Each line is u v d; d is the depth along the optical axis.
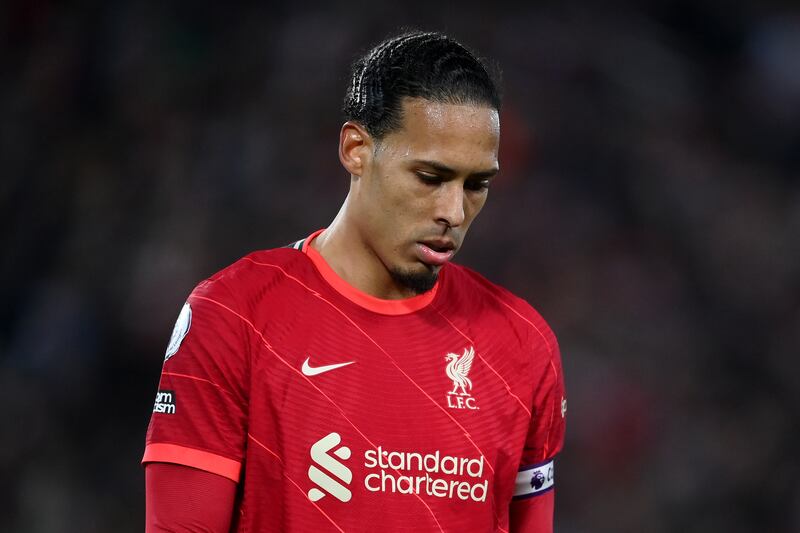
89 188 33.97
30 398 29.45
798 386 35.06
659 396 33.41
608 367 33.25
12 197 33.59
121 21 36.69
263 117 35.94
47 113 35.16
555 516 29.59
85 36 36.28
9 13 36.00
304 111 36.06
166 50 36.56
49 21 36.22
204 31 37.06
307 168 35.25
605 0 42.16
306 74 36.59
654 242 37.03
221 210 34.12
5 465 27.89
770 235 38.22
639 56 41.50
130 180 34.34
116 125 35.41
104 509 28.33
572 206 36.56
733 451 32.66
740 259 37.66
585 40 40.66
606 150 38.38
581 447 31.14
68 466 28.70
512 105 38.09
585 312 34.50
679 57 42.47
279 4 37.88
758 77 42.75
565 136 38.19
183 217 33.66
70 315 31.25
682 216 37.75
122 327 31.42
